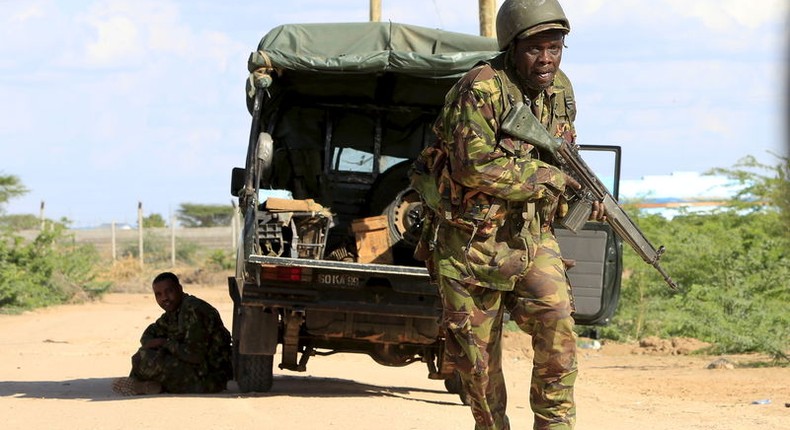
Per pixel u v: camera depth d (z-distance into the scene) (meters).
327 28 13.02
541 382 6.42
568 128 6.63
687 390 14.37
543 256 6.43
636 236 6.95
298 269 12.22
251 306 12.34
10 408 10.63
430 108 15.05
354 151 15.25
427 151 6.50
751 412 11.62
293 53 12.72
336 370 16.77
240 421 9.62
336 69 12.69
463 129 6.19
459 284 6.40
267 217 12.58
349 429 9.23
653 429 10.04
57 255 40.00
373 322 12.48
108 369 16.08
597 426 10.20
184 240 68.44
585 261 14.47
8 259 37.53
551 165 6.45
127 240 71.81
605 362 19.95
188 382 12.69
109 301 40.53
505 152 6.26
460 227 6.38
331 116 15.10
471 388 6.55
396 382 15.17
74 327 26.86
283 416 10.00
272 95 14.07
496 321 6.50
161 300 12.77
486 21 20.47
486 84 6.24
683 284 25.12
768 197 29.20
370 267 12.01
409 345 13.07
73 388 13.38
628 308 25.05
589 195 6.68
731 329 20.58
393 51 12.72
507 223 6.37
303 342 13.12
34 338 23.27
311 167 15.37
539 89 6.38
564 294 6.38
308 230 12.79
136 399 11.48
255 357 12.61
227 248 69.06
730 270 24.28
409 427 9.42
